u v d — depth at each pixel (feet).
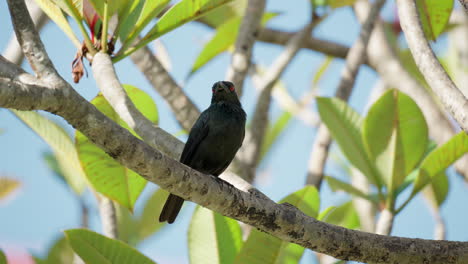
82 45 30.83
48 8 30.91
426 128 34.53
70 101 20.84
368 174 35.81
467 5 25.23
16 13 21.90
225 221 31.22
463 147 32.50
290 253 29.89
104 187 33.42
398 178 34.63
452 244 26.45
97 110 21.57
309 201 30.78
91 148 32.04
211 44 44.09
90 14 30.42
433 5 34.12
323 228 26.43
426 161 33.09
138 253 27.37
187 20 30.30
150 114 34.94
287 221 26.21
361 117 37.42
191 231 31.45
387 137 34.96
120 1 29.19
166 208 34.94
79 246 27.14
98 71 29.32
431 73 26.68
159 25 30.14
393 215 34.42
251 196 26.18
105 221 34.81
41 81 21.20
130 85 33.17
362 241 26.40
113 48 30.35
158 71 38.55
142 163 22.82
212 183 25.12
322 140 41.45
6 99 19.77
